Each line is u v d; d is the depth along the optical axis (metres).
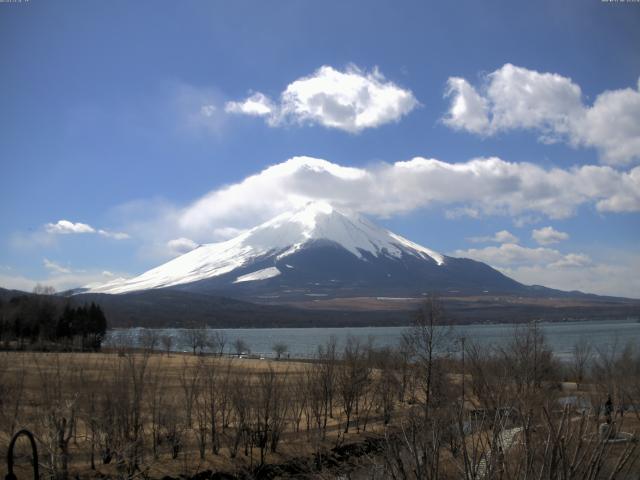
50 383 45.72
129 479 37.41
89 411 43.62
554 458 12.94
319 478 27.33
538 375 49.88
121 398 44.53
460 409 16.48
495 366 52.75
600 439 13.92
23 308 138.88
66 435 45.44
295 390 60.34
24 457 37.47
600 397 27.58
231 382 56.22
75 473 38.62
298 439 51.19
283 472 44.22
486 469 13.80
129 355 70.56
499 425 15.02
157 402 52.47
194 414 53.31
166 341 157.50
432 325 72.88
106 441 41.38
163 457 44.47
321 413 57.12
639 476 14.83
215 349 194.12
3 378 49.50
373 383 65.88
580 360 82.50
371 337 132.12
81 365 57.97
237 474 43.38
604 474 14.90
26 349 113.25
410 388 61.75
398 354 77.69
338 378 64.19
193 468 42.78
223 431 48.59
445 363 59.59
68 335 138.50
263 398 51.28
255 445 48.50
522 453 14.08
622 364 68.38
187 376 66.81
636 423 31.41
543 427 15.59
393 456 16.17
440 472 15.56
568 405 15.05
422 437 15.98
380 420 58.19
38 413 39.84
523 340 93.75
